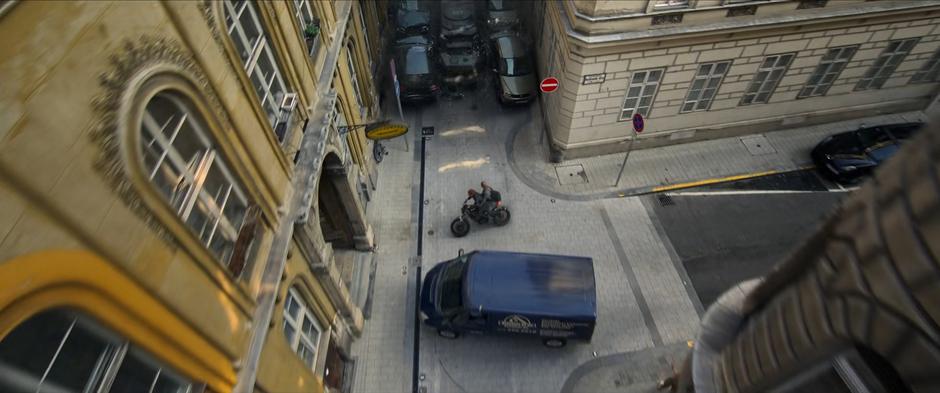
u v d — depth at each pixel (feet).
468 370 34.86
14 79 10.30
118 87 13.41
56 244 11.19
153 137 15.55
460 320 33.27
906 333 8.87
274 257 23.34
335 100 32.96
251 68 23.08
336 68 35.88
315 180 27.17
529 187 47.52
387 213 45.73
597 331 36.40
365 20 53.42
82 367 12.48
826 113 50.01
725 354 17.34
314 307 29.63
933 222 8.04
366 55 51.39
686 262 40.52
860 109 50.21
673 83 43.01
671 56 40.40
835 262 11.00
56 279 10.99
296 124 28.22
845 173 43.91
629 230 43.21
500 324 32.89
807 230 42.06
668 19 37.22
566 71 42.27
